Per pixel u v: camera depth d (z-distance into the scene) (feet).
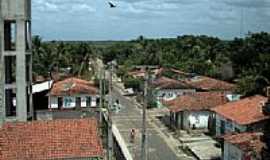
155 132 183.52
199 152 150.20
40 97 222.28
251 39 298.97
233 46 365.20
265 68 220.64
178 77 301.84
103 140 135.23
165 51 434.71
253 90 211.41
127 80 321.32
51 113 197.26
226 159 132.77
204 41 451.12
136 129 187.52
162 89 248.52
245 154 116.37
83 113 198.08
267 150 85.61
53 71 351.46
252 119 145.28
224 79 294.87
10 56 143.02
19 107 136.98
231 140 126.52
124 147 150.71
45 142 105.50
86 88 233.14
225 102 188.65
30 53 143.43
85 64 381.19
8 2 133.49
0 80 133.28
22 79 136.87
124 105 250.37
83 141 107.14
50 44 454.40
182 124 187.21
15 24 135.03
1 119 132.46
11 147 103.30
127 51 507.30
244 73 256.73
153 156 146.61
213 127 178.40
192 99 193.16
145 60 413.39
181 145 161.38
